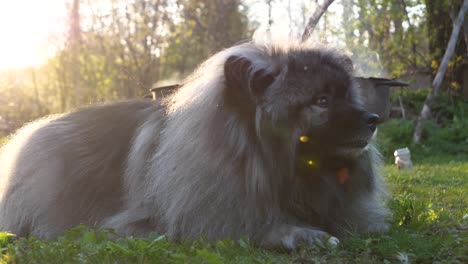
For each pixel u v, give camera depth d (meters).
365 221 1.87
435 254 1.65
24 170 2.08
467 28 6.29
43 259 1.57
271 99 1.71
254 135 1.73
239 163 1.73
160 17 5.54
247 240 1.67
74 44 5.68
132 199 1.90
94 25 5.64
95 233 1.74
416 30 6.86
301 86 1.71
